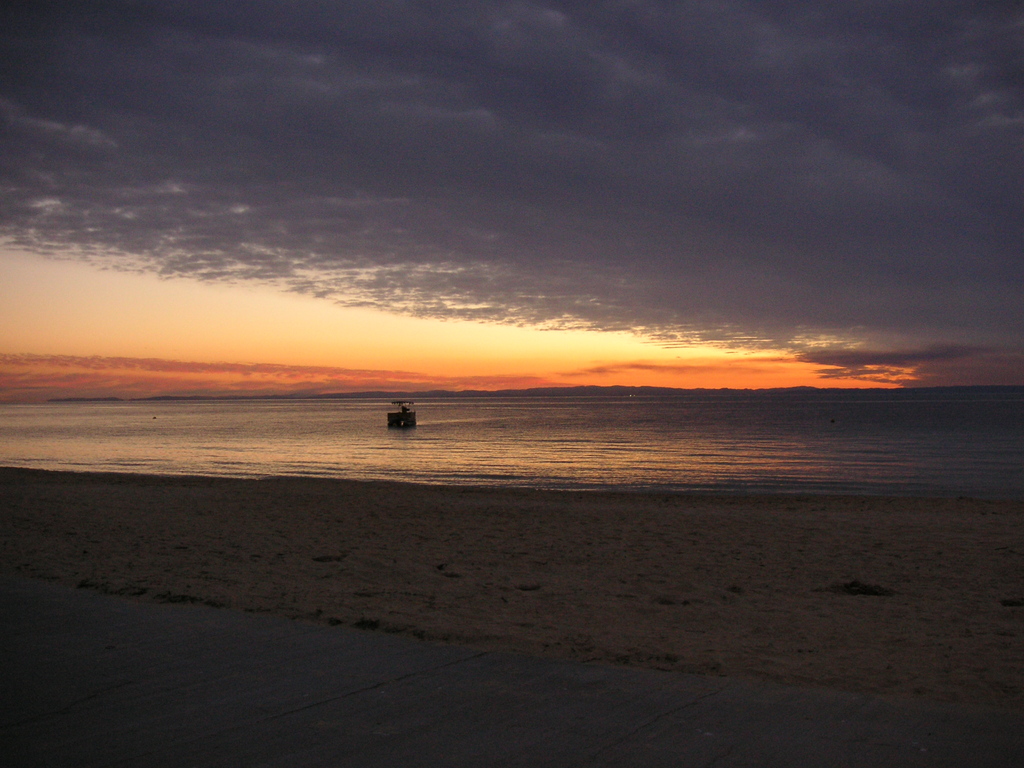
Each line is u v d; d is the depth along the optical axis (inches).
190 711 151.5
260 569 347.6
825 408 6348.4
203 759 128.7
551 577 352.5
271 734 139.5
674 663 195.9
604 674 177.5
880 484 1120.8
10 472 1076.5
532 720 146.3
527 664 184.9
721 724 144.6
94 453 1840.6
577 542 462.3
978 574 368.2
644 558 408.8
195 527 503.2
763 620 268.2
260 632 212.8
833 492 1029.2
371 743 135.0
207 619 227.6
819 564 393.7
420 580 335.0
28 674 175.2
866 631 251.9
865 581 350.3
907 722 146.9
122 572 323.3
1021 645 233.0
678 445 2027.6
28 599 254.7
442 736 138.3
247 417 5393.7
